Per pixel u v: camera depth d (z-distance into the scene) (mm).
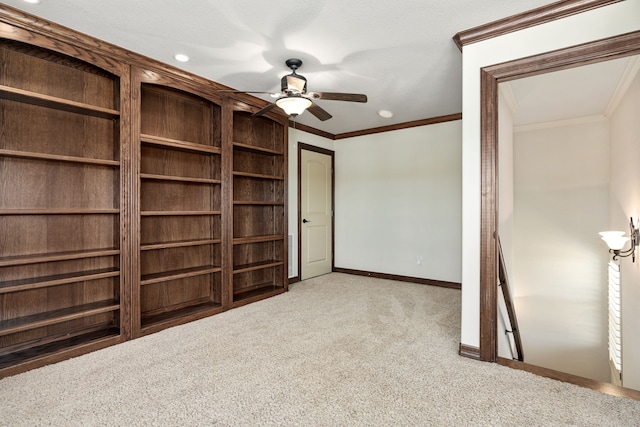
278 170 4270
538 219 4500
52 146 2488
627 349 3098
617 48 1865
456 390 1896
